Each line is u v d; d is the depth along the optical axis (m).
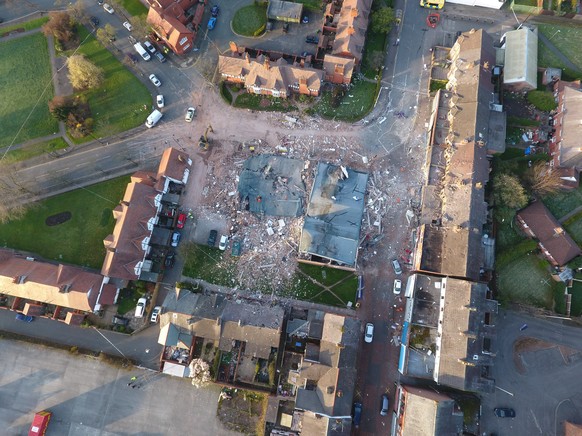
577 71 71.94
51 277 63.72
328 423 55.66
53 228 71.19
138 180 68.25
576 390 61.59
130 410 64.44
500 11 76.38
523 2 76.00
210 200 70.62
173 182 70.44
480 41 67.00
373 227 67.44
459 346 55.44
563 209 67.06
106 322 67.25
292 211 68.44
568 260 63.12
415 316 60.31
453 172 63.56
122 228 63.84
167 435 63.34
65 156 74.25
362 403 62.78
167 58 77.56
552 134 69.00
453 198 62.56
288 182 69.75
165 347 63.91
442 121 67.75
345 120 72.56
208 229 69.50
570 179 65.12
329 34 75.56
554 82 70.81
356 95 73.56
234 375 63.09
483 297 57.19
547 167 66.50
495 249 64.75
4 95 77.44
